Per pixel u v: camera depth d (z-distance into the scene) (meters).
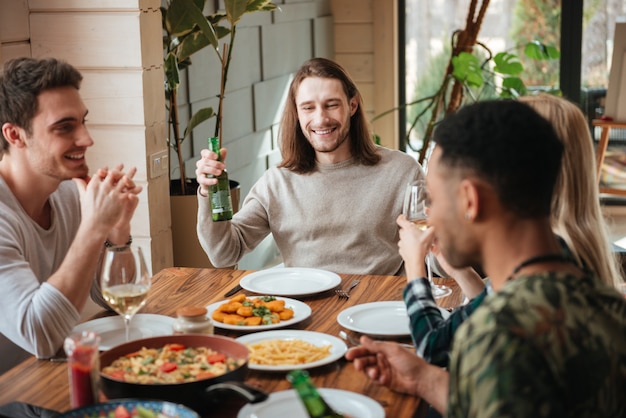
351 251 2.71
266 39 5.17
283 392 1.50
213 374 1.48
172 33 3.63
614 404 1.05
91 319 2.02
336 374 1.63
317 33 5.97
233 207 3.83
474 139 1.14
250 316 1.93
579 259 1.71
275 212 2.77
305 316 1.95
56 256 2.12
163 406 1.30
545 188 1.14
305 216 2.73
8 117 1.93
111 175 1.82
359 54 6.28
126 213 2.02
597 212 1.75
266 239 5.14
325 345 1.75
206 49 4.42
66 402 1.52
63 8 3.29
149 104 3.38
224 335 1.87
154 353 1.59
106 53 3.30
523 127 1.13
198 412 1.43
